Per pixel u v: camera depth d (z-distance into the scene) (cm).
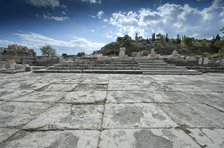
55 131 210
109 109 304
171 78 796
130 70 1022
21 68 1147
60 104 334
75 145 177
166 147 176
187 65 1384
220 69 1241
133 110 300
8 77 792
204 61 1473
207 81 707
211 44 5725
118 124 235
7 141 185
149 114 280
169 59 1516
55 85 563
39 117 259
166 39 7450
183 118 264
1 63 1111
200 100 383
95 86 548
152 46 6825
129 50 6525
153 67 1178
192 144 183
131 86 555
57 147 173
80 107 315
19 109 299
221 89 521
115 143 183
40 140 188
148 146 178
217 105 343
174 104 346
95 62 1312
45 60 1731
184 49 6544
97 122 241
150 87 541
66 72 1014
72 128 220
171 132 212
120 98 388
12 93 434
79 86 546
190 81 702
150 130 217
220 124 241
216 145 182
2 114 272
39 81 657
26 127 222
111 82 639
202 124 240
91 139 191
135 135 203
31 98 381
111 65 1217
